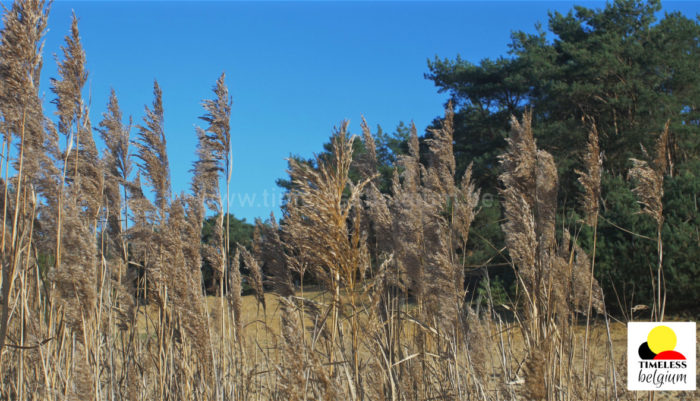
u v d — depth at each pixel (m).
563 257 4.48
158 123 5.32
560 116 27.28
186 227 5.01
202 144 5.22
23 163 4.54
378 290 3.73
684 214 13.98
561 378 4.08
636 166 4.11
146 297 5.54
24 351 4.70
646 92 24.39
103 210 5.62
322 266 3.65
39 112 4.61
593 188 4.28
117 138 5.79
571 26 29.62
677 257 13.00
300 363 3.15
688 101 26.16
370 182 5.18
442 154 5.05
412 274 4.47
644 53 25.53
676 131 24.44
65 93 4.91
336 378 3.60
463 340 4.23
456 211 4.57
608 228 14.23
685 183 14.69
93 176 5.04
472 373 4.14
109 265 5.55
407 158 5.14
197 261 5.03
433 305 4.33
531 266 4.02
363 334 3.79
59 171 4.64
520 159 4.12
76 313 4.06
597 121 25.86
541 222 4.12
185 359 5.02
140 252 5.80
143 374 5.34
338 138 3.47
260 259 5.66
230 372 5.17
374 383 3.71
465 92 29.45
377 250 4.95
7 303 3.98
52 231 4.62
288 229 4.80
